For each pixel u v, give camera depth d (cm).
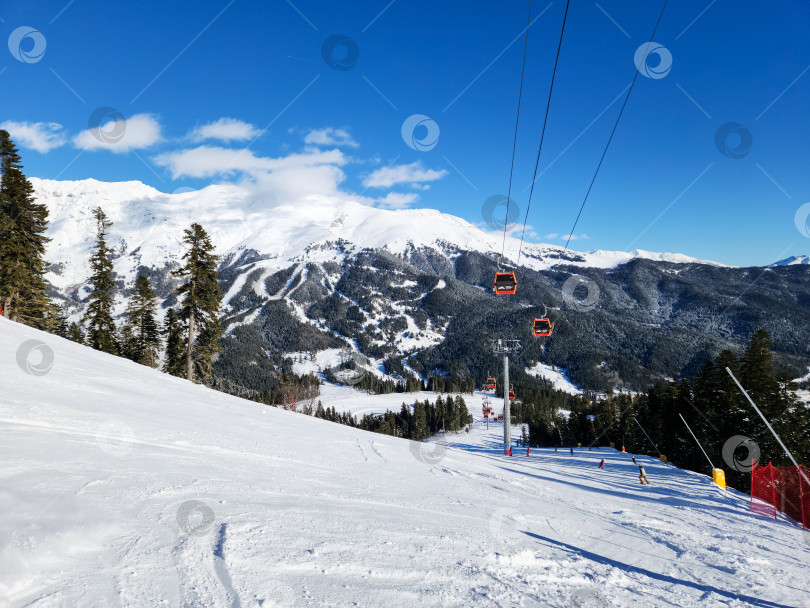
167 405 1639
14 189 3416
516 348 3600
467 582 521
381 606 414
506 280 2164
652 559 798
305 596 405
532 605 481
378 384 19875
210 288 3512
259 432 1627
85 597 331
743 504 1560
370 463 1480
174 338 4294
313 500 813
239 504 672
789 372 3725
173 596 359
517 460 2898
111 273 4206
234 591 386
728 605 593
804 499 1290
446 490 1216
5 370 1353
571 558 719
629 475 2430
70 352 2094
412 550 610
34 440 777
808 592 681
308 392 14350
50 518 450
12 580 329
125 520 505
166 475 752
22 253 3431
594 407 8800
